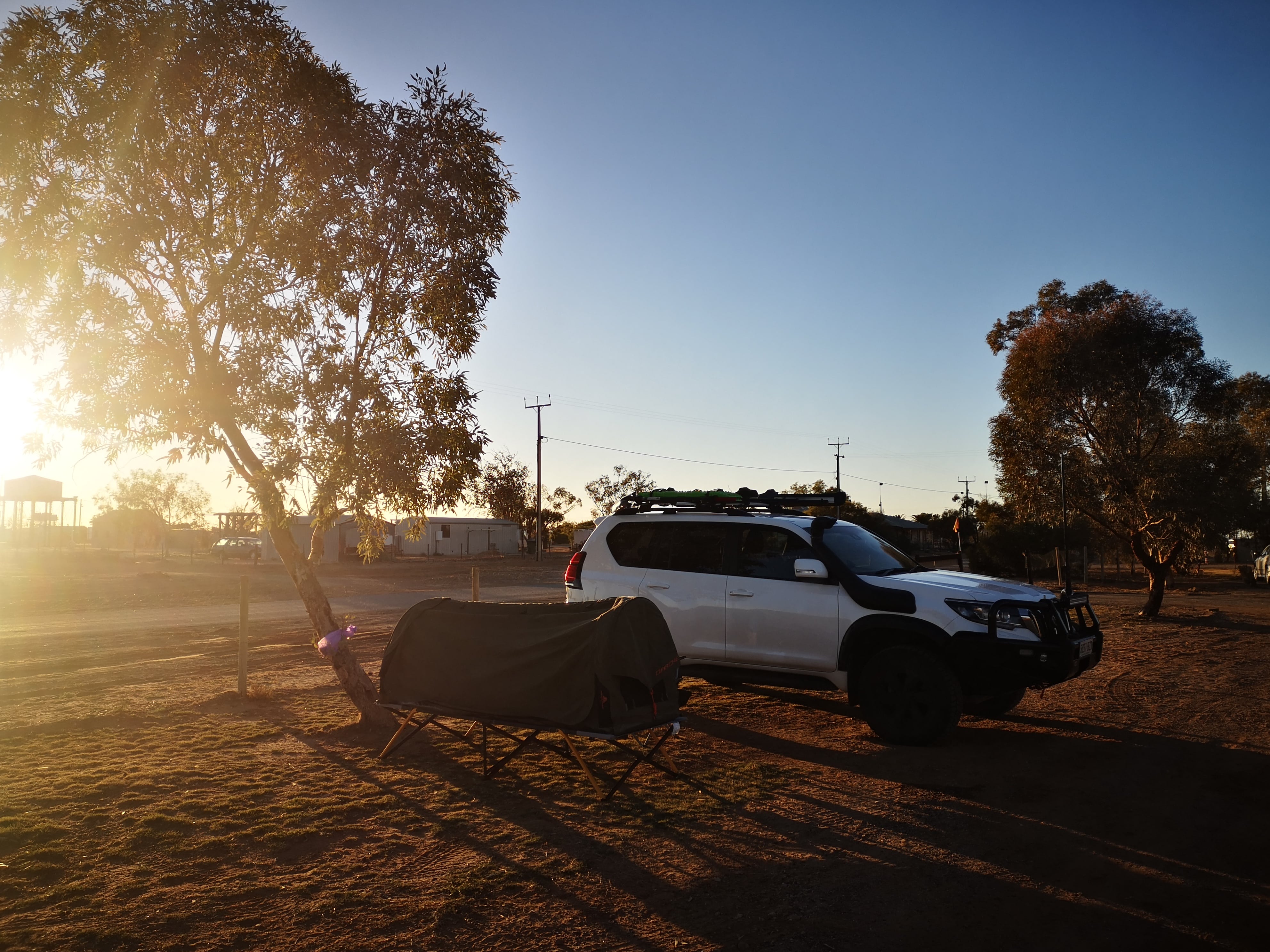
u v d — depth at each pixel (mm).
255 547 50281
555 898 4211
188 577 37125
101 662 12828
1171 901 4289
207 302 7418
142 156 7078
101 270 7273
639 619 6137
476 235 7980
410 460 7352
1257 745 7422
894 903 4227
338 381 7203
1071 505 20297
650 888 4355
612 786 6098
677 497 9211
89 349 6961
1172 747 7367
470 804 5684
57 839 4938
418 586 33125
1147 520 18531
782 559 8344
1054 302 22062
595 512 59750
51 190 6938
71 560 51000
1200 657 12547
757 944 3773
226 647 14359
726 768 6594
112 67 7020
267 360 7273
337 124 7359
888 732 7500
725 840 5047
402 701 6695
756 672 8242
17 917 3943
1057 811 5645
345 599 26062
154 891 4258
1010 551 39406
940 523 56188
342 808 5512
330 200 7566
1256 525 18422
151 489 63375
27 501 65312
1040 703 9258
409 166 7699
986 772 6578
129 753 6887
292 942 3730
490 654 6363
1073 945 3807
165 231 7387
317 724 7930
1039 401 20156
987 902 4258
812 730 7984
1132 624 17438
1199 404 19469
